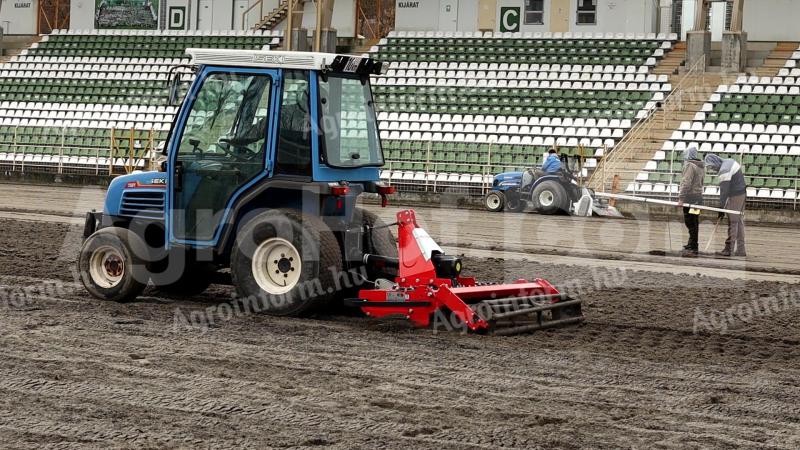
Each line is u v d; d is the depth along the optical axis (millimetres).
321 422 10977
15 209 37688
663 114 50812
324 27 60000
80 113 60719
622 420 11453
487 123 53938
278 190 17047
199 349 14242
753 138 48000
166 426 10695
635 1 59406
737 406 12227
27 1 71750
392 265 17094
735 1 52812
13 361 13188
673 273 24844
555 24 61219
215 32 65500
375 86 58031
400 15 64250
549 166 42281
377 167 17734
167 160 17422
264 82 16656
